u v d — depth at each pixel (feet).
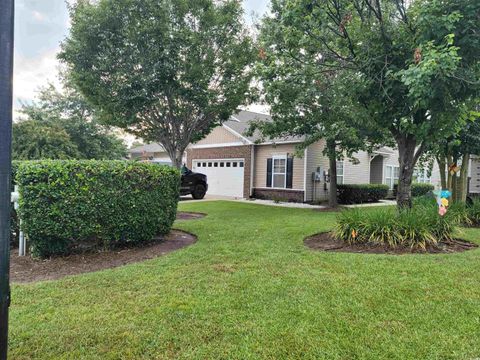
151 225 18.28
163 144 33.73
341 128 30.78
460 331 8.46
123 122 29.30
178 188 21.27
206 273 13.20
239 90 30.12
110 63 26.50
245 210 36.29
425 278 12.27
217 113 31.68
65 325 8.96
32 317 9.43
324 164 50.52
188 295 10.96
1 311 5.71
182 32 26.68
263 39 24.36
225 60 29.58
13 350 7.76
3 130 5.57
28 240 16.08
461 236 19.52
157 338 8.28
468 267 13.60
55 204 15.33
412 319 9.12
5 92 5.56
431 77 13.97
